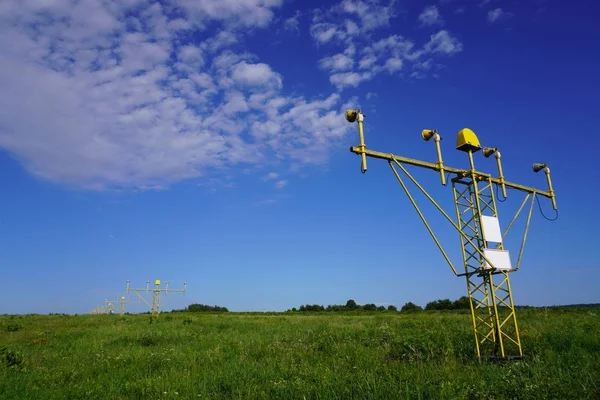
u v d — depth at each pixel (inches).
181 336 707.4
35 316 1551.4
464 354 430.9
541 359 377.1
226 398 304.8
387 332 577.3
